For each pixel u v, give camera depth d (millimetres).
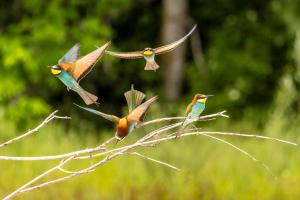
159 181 10625
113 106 21438
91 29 19703
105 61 20750
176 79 21094
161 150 11422
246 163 11797
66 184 10312
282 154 12227
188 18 20953
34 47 19266
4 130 13938
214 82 21531
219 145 12773
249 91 21422
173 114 19828
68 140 13703
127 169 11086
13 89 18984
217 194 10133
